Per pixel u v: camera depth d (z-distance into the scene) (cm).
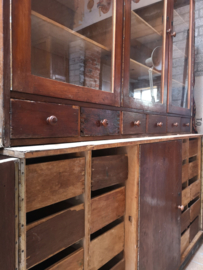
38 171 53
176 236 124
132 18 101
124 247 92
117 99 94
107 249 82
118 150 94
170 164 115
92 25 89
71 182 62
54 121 65
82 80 81
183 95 159
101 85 88
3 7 54
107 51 92
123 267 91
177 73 147
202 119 186
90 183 69
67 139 74
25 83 60
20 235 49
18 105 59
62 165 59
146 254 95
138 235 89
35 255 53
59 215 59
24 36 60
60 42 75
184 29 155
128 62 99
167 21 129
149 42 117
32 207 52
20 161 49
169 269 116
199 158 164
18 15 58
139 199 89
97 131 85
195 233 161
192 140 153
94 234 90
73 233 64
